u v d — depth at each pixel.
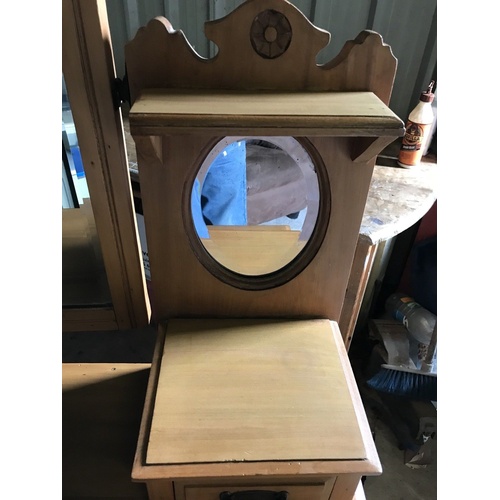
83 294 0.89
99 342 1.33
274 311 0.79
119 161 0.71
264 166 0.66
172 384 0.68
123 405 0.77
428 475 1.33
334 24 1.19
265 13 0.56
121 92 0.66
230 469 0.59
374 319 1.49
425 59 1.19
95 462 0.71
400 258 1.52
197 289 0.76
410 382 1.39
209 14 1.18
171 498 0.67
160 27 0.57
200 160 0.64
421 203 1.05
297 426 0.64
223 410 0.65
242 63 0.59
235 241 0.72
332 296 0.78
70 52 0.61
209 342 0.74
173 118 0.51
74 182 1.21
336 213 0.69
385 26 1.17
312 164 0.65
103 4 0.61
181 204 0.67
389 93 0.62
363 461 0.61
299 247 0.73
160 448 0.61
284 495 0.66
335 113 0.53
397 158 1.22
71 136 1.14
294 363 0.72
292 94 0.60
